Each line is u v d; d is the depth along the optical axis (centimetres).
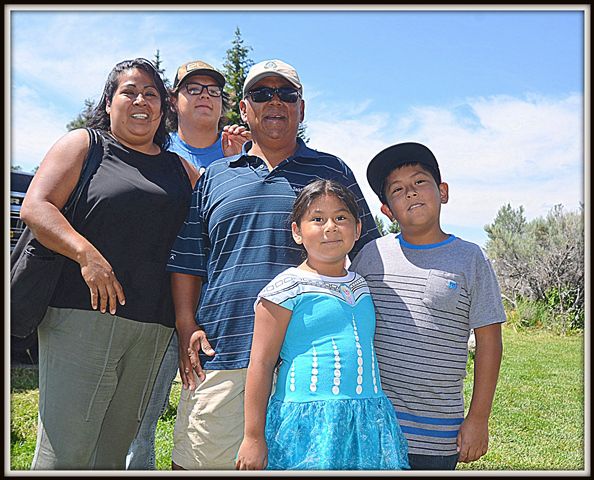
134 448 372
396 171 289
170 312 317
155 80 313
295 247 295
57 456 289
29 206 280
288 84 319
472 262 276
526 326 1319
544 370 862
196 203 315
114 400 312
